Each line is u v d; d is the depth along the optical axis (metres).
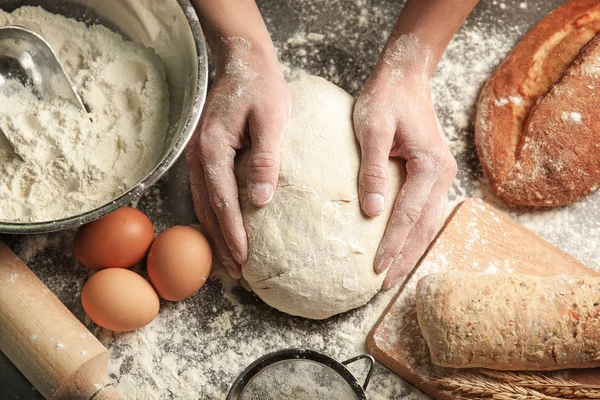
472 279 0.59
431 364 0.60
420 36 0.62
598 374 0.59
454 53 0.70
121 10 0.63
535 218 0.66
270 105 0.59
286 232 0.58
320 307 0.60
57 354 0.56
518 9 0.71
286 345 0.62
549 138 0.64
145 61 0.62
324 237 0.58
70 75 0.63
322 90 0.63
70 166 0.59
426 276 0.60
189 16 0.58
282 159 0.59
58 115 0.60
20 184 0.59
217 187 0.59
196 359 0.62
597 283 0.58
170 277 0.58
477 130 0.67
